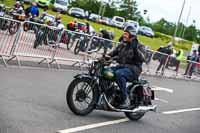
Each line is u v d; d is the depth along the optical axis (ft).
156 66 69.31
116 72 28.17
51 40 49.24
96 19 205.46
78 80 27.68
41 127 23.71
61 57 51.13
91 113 29.84
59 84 39.55
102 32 69.97
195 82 77.77
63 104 30.78
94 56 55.72
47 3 179.42
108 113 31.14
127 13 288.51
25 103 28.71
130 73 28.76
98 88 28.04
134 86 29.50
